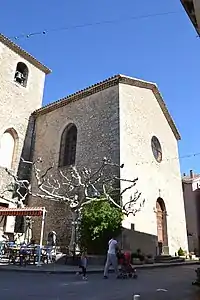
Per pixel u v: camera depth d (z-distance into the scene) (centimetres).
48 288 704
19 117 2161
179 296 613
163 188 1928
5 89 2128
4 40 2211
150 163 1845
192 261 1705
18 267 1102
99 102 1814
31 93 2338
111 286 756
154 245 1639
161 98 2177
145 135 1875
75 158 1794
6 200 1706
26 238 1730
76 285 760
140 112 1884
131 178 1597
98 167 1638
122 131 1642
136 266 1271
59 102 2061
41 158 2028
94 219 1388
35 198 1920
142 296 610
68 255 1302
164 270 1242
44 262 1290
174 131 2370
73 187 1531
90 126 1795
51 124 2089
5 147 2025
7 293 623
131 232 1474
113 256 953
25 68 2388
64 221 1680
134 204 1526
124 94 1777
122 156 1576
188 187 2417
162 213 1870
